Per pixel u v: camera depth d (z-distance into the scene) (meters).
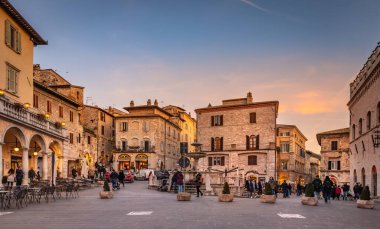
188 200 23.84
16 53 30.72
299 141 85.19
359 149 39.84
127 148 74.81
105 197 24.97
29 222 13.49
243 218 14.80
